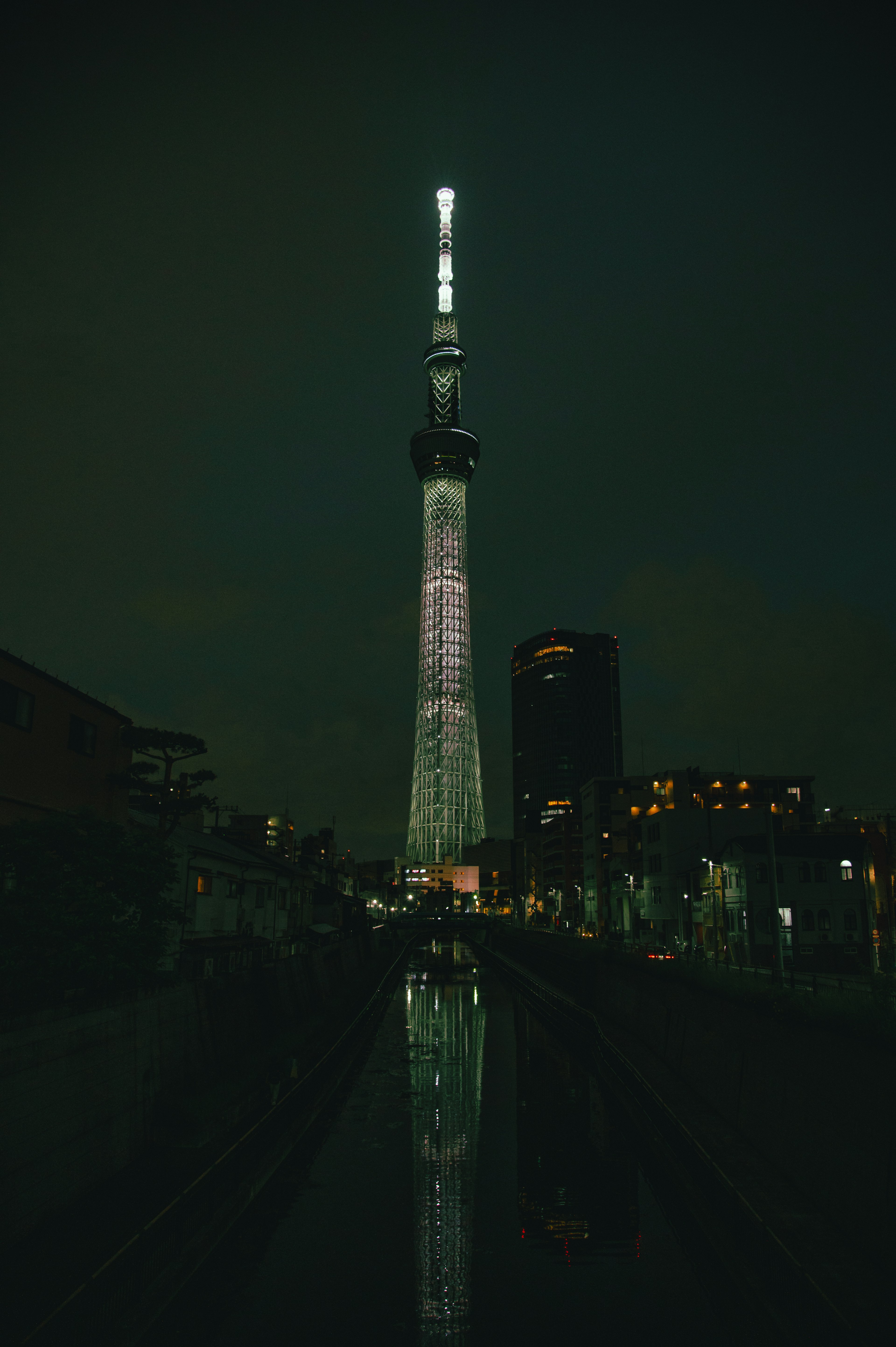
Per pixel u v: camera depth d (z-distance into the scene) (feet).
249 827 428.56
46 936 65.00
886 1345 39.78
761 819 274.77
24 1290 44.32
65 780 110.01
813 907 201.87
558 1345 49.42
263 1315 52.54
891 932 209.77
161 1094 75.36
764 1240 53.21
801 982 100.42
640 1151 88.69
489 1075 131.54
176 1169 64.49
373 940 348.38
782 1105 67.26
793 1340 46.42
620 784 394.11
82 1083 59.93
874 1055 53.52
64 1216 54.70
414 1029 180.86
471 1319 52.65
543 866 571.69
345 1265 60.23
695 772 332.60
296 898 226.99
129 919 75.05
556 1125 101.09
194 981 89.25
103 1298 44.47
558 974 232.53
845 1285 45.44
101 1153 61.77
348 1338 49.90
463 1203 73.31
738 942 208.44
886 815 252.21
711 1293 56.39
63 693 109.40
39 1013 55.06
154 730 128.67
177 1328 49.62
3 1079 50.19
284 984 136.36
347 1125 100.83
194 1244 54.80
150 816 157.89
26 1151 51.90
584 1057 147.02
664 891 271.69
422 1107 109.91
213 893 158.40
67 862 71.46
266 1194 73.00
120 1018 67.56
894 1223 47.65
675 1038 109.19
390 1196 75.05
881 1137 51.39
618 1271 59.98
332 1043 124.98
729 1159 67.82
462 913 655.76
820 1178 57.62
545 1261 61.52
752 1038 77.20
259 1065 98.78
